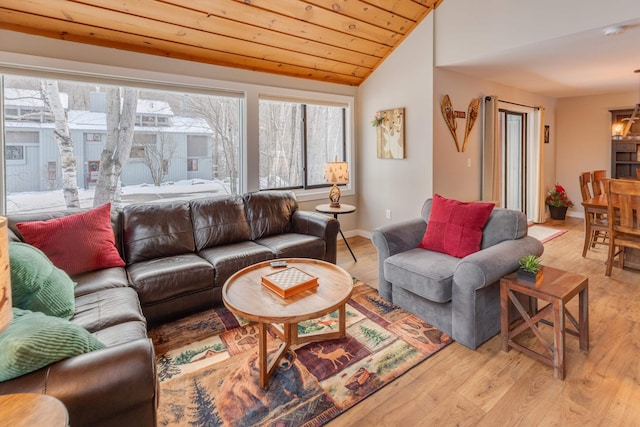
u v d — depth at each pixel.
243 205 3.45
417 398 1.73
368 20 3.68
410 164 4.28
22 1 2.48
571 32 2.94
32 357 1.00
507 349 2.11
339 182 4.05
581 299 2.06
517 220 2.45
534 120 5.72
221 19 3.11
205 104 3.79
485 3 3.46
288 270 2.23
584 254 3.94
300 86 4.34
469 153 4.50
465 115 4.37
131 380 1.08
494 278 2.06
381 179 4.71
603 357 2.03
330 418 1.61
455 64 3.86
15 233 2.31
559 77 4.53
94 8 2.68
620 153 5.84
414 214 4.30
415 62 4.11
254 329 2.42
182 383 1.86
